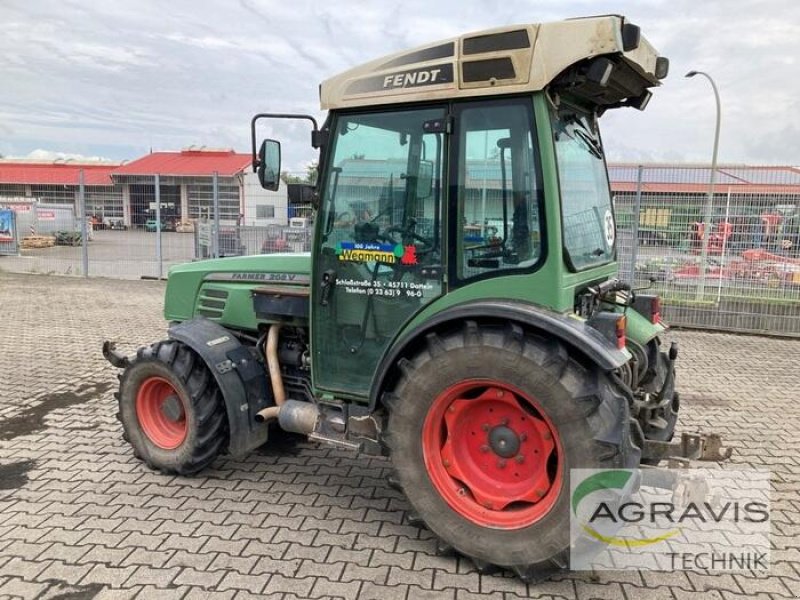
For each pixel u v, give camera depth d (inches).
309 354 148.8
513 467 116.4
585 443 105.0
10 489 149.8
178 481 154.9
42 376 246.5
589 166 136.5
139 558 120.1
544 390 106.8
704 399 225.5
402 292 127.1
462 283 120.2
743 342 324.5
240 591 110.0
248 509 140.4
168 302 179.8
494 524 114.0
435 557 121.6
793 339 332.8
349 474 160.2
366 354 133.7
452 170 118.5
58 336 319.9
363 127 128.3
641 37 112.8
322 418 139.5
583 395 104.9
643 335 148.3
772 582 115.6
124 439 177.0
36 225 696.4
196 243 507.8
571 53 104.6
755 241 339.6
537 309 111.2
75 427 192.1
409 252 125.1
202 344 150.2
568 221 119.1
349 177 130.9
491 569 115.9
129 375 159.8
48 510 139.3
